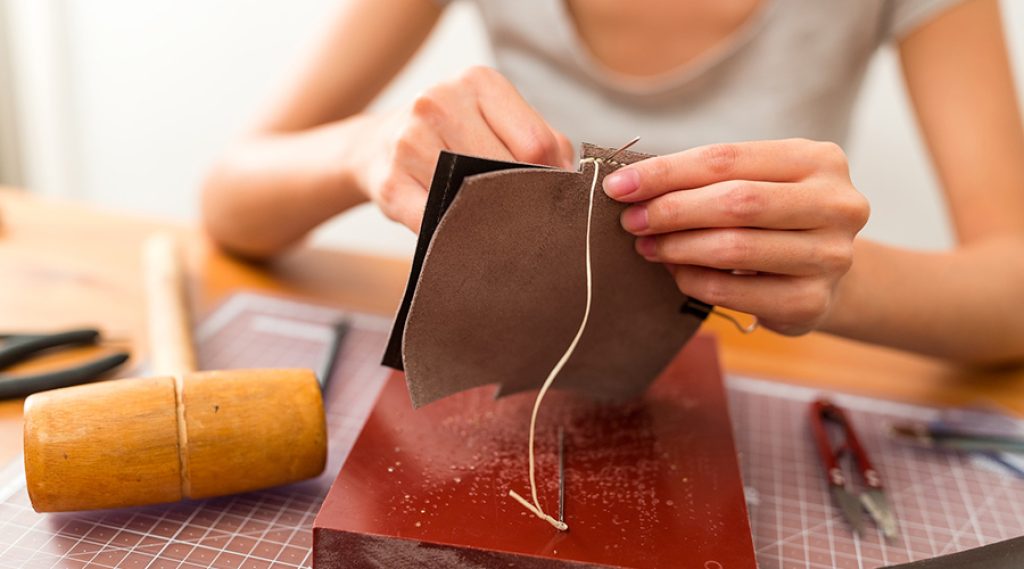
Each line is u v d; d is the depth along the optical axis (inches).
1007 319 29.7
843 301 26.2
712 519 20.5
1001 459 25.6
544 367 23.2
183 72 65.8
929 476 25.0
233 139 36.9
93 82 67.2
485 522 19.8
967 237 33.1
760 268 21.3
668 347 23.8
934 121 34.9
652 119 38.4
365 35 36.3
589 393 24.6
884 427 27.1
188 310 28.9
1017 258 30.9
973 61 34.6
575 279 21.4
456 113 22.6
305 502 22.0
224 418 21.0
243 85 65.4
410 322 20.4
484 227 19.7
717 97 38.0
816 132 38.4
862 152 57.9
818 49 37.1
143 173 70.1
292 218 32.4
